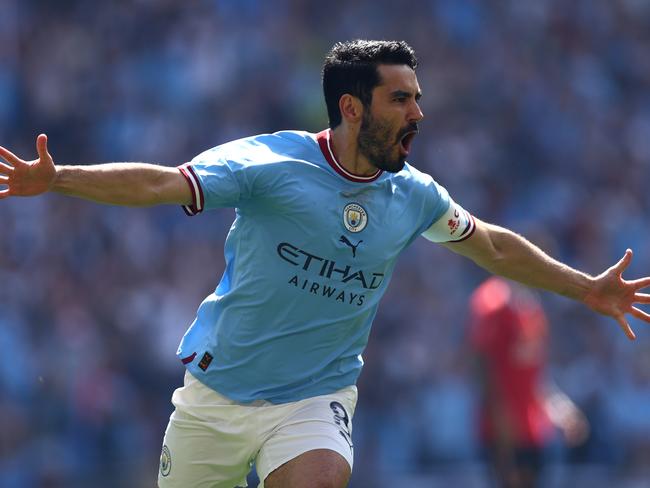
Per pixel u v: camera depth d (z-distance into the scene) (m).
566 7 69.69
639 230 61.91
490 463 34.66
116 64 61.81
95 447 45.62
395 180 17.70
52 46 61.59
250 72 61.75
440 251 54.16
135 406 47.50
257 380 17.70
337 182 17.11
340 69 17.11
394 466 46.75
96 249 52.31
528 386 33.94
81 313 49.47
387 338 51.09
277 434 17.67
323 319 17.44
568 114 65.75
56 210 52.91
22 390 45.94
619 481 44.44
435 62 65.00
